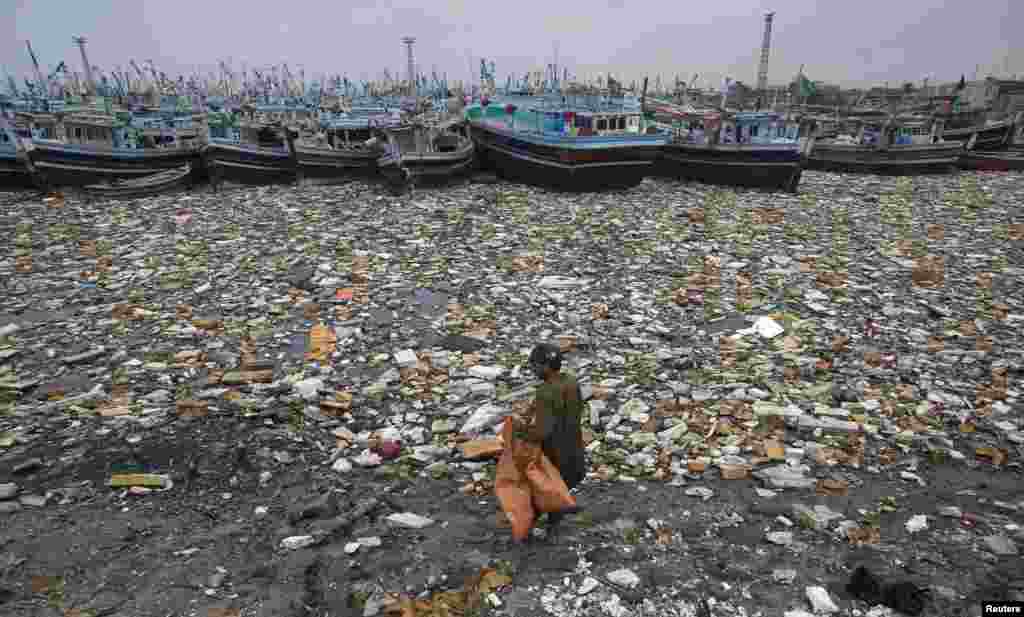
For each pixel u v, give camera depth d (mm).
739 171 27922
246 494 6332
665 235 18219
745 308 12180
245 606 4637
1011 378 8922
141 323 11625
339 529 5676
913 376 9031
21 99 45906
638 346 10461
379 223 20031
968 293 12984
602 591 4820
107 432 7418
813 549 5355
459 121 33531
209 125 31016
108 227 19688
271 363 9750
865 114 52531
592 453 7160
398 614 4570
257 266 15242
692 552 5340
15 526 5582
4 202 23859
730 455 7016
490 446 7113
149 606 4602
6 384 8828
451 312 12133
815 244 17266
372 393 8695
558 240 17797
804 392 8508
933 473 6664
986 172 34875
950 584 4809
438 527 5793
